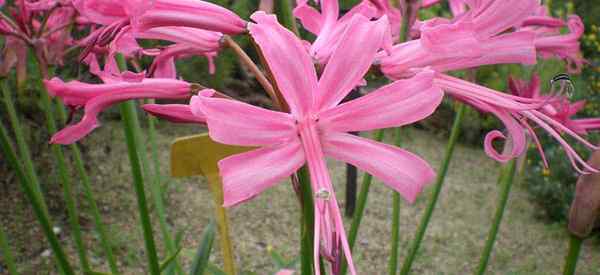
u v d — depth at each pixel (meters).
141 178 0.38
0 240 0.49
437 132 1.86
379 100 0.27
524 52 0.30
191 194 1.37
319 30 0.36
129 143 0.38
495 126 1.78
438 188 0.49
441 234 1.30
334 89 0.27
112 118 1.63
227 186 0.26
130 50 0.34
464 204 1.44
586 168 0.33
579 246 0.37
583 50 1.86
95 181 1.34
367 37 0.27
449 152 0.48
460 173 1.60
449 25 0.28
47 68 0.43
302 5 0.36
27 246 1.12
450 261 1.21
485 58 0.30
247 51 1.69
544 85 1.41
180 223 1.25
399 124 0.27
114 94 0.31
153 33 0.32
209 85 1.68
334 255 0.26
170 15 0.29
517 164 0.47
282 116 0.27
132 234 1.19
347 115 0.28
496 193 1.50
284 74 0.26
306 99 0.27
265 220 1.30
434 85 0.27
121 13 0.29
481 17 0.29
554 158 1.40
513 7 0.29
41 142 1.21
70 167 1.29
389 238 1.27
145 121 1.62
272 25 0.26
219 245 1.20
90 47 0.31
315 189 0.27
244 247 1.19
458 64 0.30
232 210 1.33
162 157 1.46
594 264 1.21
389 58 0.31
